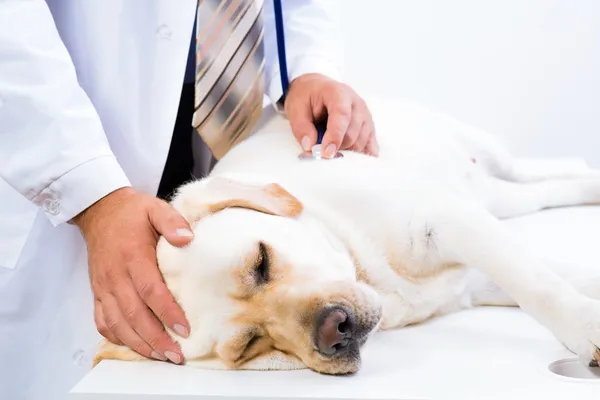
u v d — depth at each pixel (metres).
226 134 1.68
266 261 1.29
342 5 2.56
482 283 1.49
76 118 1.42
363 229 1.46
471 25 2.54
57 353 1.69
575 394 0.96
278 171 1.54
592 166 2.64
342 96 1.63
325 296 1.22
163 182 1.83
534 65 2.57
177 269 1.29
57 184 1.40
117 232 1.32
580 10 2.50
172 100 1.60
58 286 1.68
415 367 1.13
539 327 1.31
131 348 1.26
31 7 1.47
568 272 1.47
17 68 1.42
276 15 1.71
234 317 1.24
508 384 1.01
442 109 2.64
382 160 1.63
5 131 1.42
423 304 1.44
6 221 1.57
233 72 1.63
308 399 1.00
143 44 1.59
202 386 1.08
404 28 2.57
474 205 1.46
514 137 2.66
